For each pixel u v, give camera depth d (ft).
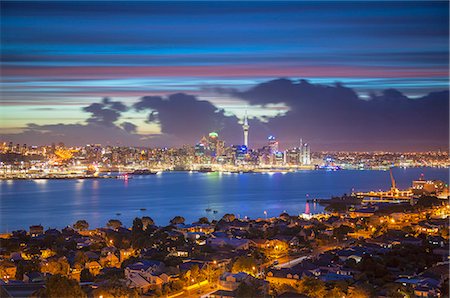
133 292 588.09
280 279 654.12
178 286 645.51
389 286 587.68
